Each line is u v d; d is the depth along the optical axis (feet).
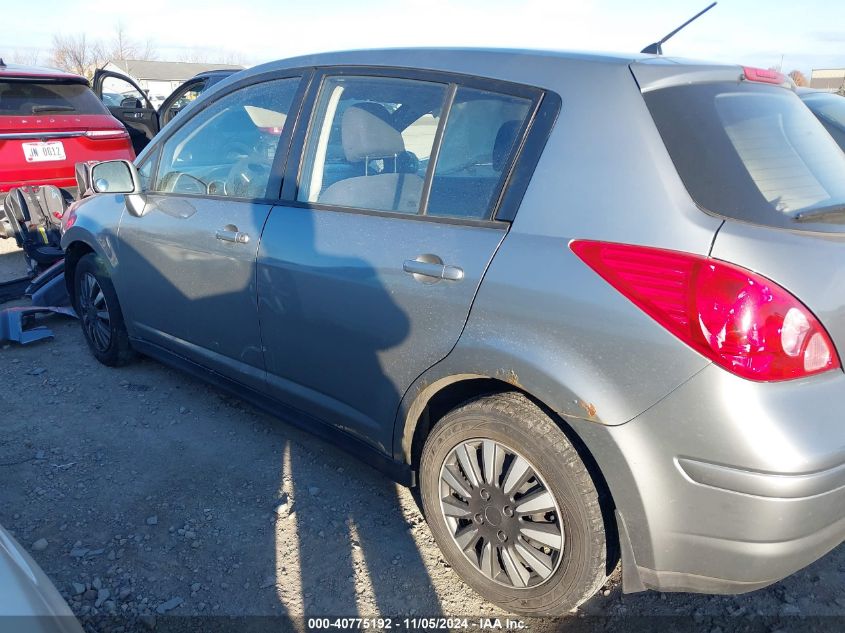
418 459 8.62
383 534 8.98
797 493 5.64
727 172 6.31
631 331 6.09
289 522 9.18
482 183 7.47
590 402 6.27
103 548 8.61
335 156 9.06
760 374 5.65
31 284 17.28
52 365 14.40
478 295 7.07
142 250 11.94
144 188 12.21
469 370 7.20
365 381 8.55
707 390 5.76
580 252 6.47
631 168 6.43
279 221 9.42
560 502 6.82
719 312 5.68
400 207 8.18
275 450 11.02
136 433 11.52
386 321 7.98
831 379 5.95
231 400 12.78
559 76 7.19
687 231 5.97
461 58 8.09
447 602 7.84
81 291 14.21
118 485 10.00
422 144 8.13
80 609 7.60
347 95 9.13
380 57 8.93
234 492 9.85
